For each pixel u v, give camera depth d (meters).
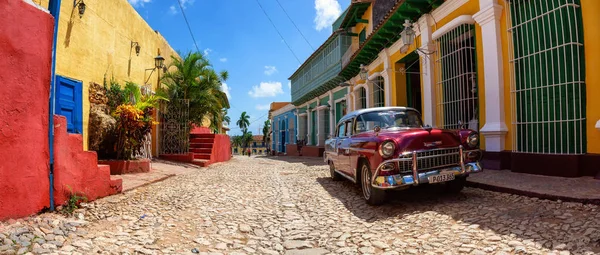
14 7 3.98
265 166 14.31
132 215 5.09
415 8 9.66
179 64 14.71
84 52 8.43
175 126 13.91
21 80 4.07
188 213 5.40
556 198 4.57
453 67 8.70
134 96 9.52
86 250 3.61
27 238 3.61
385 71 12.80
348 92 17.92
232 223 4.94
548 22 6.23
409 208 5.34
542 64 6.35
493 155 7.34
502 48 7.18
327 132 23.27
